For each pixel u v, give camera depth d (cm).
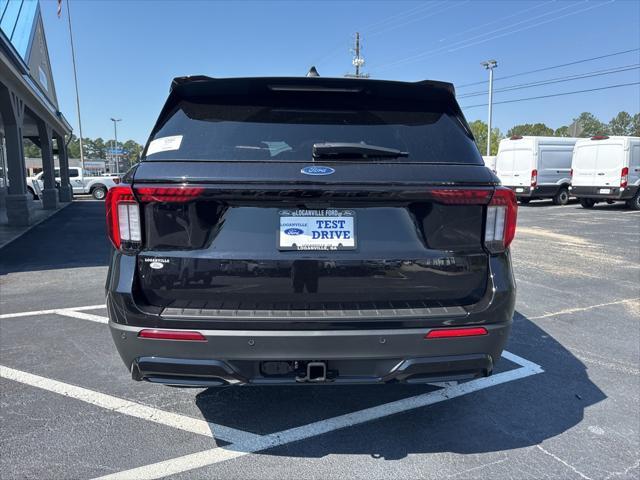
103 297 627
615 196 1806
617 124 11400
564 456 281
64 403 340
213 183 236
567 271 790
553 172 2086
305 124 275
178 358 240
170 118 276
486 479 260
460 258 252
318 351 238
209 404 340
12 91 1282
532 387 371
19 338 468
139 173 242
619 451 287
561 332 496
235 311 242
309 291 245
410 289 250
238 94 287
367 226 246
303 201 240
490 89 3756
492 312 249
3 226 1409
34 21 1875
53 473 261
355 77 288
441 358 247
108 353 430
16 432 301
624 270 799
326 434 303
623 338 480
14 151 1378
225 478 259
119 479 257
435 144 273
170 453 281
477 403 345
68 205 2255
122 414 326
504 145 2162
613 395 359
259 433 304
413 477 261
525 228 1336
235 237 242
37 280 731
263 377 247
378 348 240
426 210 249
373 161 252
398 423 317
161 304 246
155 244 243
